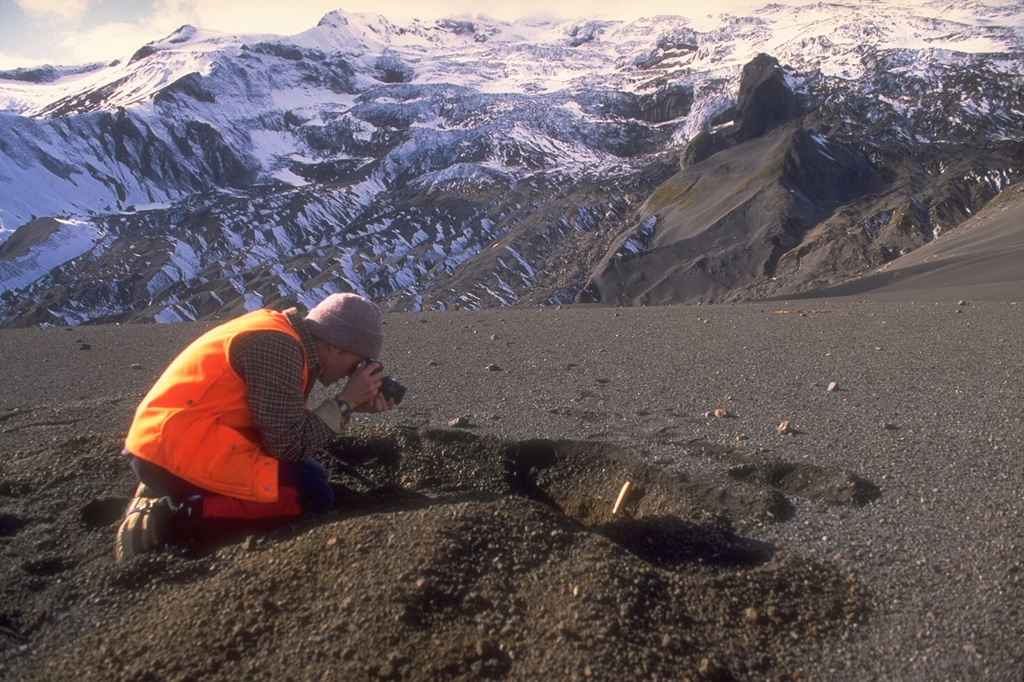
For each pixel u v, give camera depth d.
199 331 9.12
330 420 2.89
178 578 2.57
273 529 2.86
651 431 4.07
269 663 2.12
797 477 3.44
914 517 2.90
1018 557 2.51
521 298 90.94
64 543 2.87
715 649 2.16
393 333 8.52
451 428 4.11
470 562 2.45
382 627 2.18
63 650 2.27
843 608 2.34
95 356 6.98
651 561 2.69
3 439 4.06
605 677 2.00
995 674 2.02
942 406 4.37
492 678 2.02
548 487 3.83
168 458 2.76
